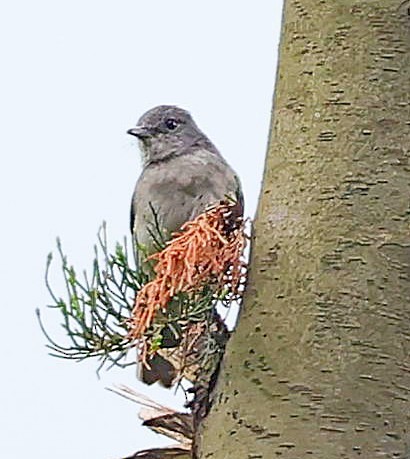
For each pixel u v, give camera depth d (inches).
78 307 269.6
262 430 244.2
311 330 247.3
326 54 267.6
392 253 250.8
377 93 261.9
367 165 256.8
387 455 237.5
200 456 261.6
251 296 259.1
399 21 266.7
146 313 263.6
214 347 268.2
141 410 303.4
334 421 239.6
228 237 269.1
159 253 267.7
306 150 263.0
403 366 244.2
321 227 254.7
